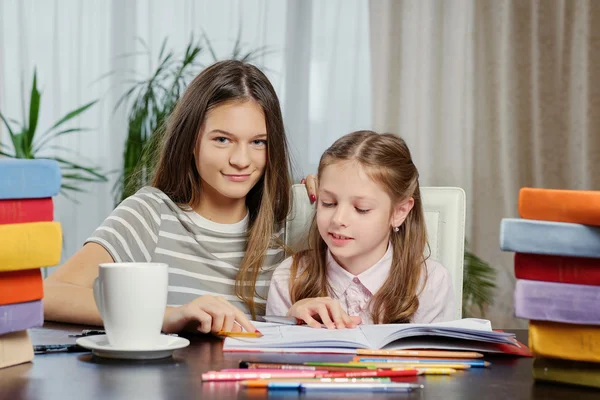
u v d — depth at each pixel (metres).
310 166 3.34
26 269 0.72
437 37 3.32
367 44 3.35
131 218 1.38
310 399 0.62
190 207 1.44
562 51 3.20
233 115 1.29
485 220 3.29
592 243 0.66
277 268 1.36
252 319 1.38
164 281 0.80
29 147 2.70
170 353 0.81
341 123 3.34
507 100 3.25
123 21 3.27
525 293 0.69
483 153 3.31
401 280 1.28
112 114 3.27
